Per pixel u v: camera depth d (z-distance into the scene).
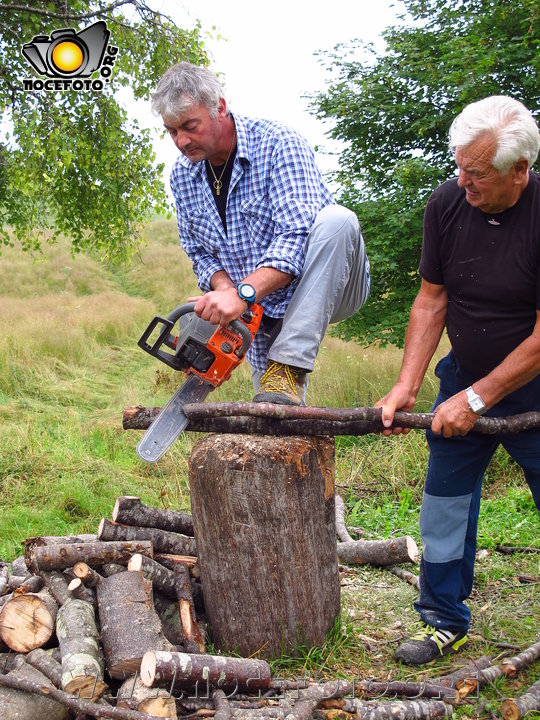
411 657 2.80
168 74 2.69
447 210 2.54
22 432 6.52
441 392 2.90
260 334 3.22
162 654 2.32
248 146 2.87
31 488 5.55
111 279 22.45
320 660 2.78
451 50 6.77
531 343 2.37
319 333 2.80
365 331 7.23
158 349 2.73
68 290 19.98
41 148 7.93
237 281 3.19
